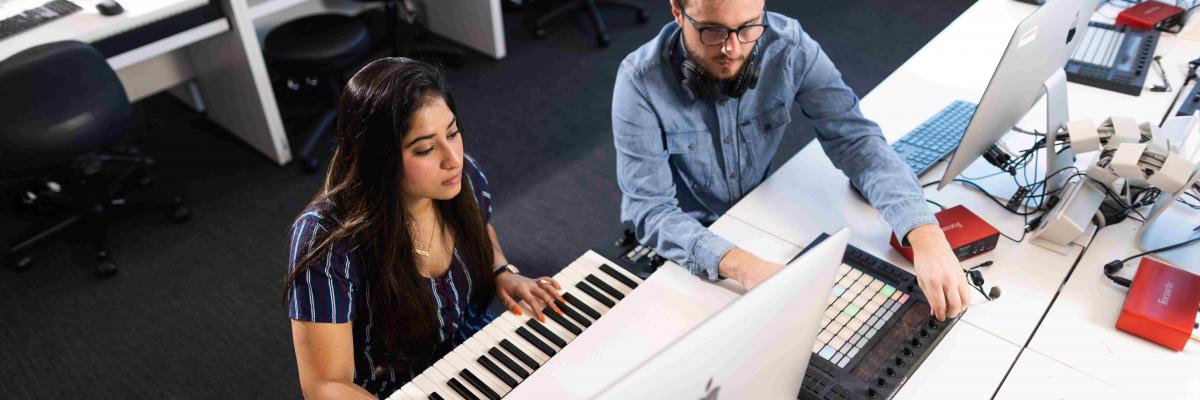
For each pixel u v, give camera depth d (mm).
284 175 3002
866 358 1267
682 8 1408
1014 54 1382
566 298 1457
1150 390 1231
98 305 2465
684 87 1548
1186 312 1292
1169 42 2100
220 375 2232
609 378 1260
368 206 1242
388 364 1474
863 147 1590
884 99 1968
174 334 2359
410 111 1152
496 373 1317
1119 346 1305
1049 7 1414
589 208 2779
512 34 3877
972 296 1406
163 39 2535
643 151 1564
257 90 2848
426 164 1212
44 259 2631
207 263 2611
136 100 3127
